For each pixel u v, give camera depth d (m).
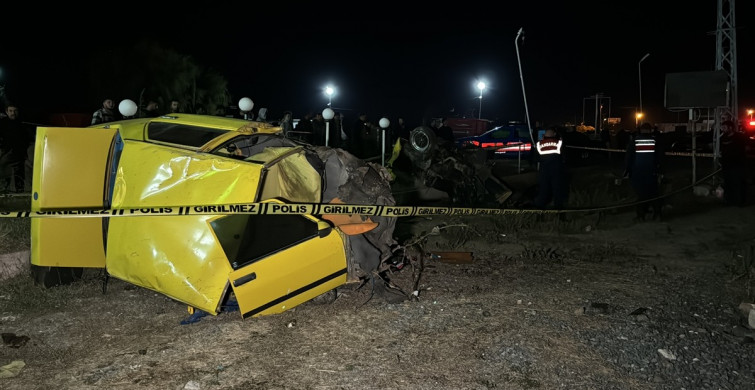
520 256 7.78
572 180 17.06
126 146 5.46
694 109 14.05
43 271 6.00
